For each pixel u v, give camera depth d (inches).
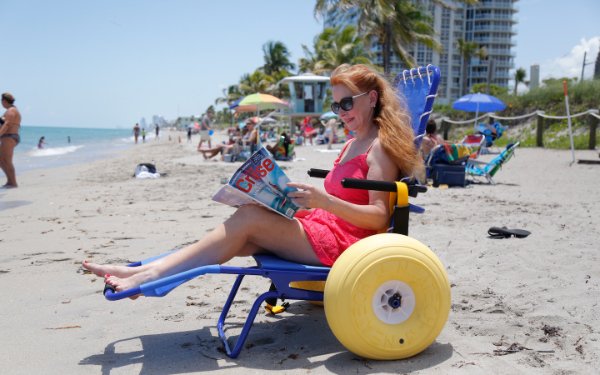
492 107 722.2
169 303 139.8
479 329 117.0
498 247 189.3
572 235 203.9
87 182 452.8
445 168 369.1
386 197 108.6
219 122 3971.5
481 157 625.0
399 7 1149.1
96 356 106.0
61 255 190.7
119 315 130.8
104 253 192.9
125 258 185.3
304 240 107.1
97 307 136.6
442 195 330.3
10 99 416.2
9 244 209.6
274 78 2452.0
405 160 108.5
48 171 594.6
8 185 420.8
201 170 542.3
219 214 277.1
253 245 112.0
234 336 116.7
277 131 1333.7
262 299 105.7
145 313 132.3
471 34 4259.4
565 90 515.8
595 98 884.0
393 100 114.6
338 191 115.2
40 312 132.7
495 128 729.0
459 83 4239.7
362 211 106.0
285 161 611.8
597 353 102.3
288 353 107.1
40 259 185.0
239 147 663.8
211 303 139.6
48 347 110.7
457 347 107.3
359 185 101.7
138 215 276.5
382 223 108.6
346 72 113.9
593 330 114.0
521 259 172.7
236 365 101.2
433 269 100.0
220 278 162.9
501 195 326.3
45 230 238.4
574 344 107.3
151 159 775.7
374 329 97.3
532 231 214.4
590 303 130.3
